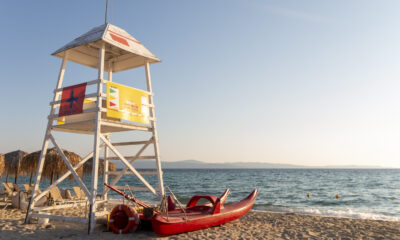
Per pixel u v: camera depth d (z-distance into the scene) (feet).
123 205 26.14
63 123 32.35
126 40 32.35
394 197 91.56
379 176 277.23
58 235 24.97
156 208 30.58
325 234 29.73
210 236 25.89
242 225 32.55
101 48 29.22
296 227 33.19
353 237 28.73
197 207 29.58
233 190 119.96
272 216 42.22
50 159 48.62
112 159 36.24
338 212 52.70
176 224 24.99
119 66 37.60
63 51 32.09
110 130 32.96
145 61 33.96
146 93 32.30
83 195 44.65
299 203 75.10
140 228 27.48
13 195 42.83
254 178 236.63
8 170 56.80
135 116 30.27
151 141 32.71
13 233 25.36
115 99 28.40
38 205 40.24
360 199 85.46
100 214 30.19
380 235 29.96
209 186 147.13
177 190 123.85
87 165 53.88
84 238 24.00
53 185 30.32
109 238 24.11
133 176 266.36
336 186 144.25
